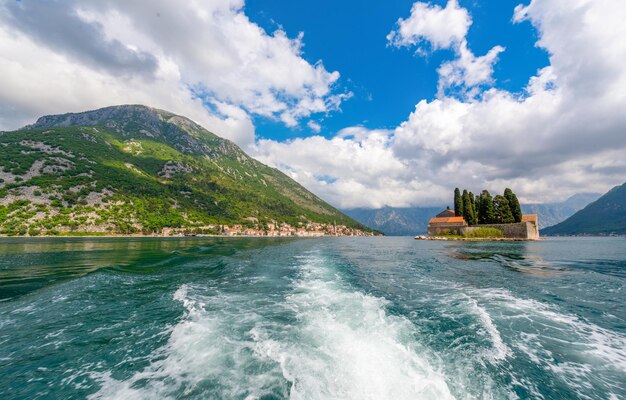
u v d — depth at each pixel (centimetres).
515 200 8631
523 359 725
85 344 820
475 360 711
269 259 3319
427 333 893
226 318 1033
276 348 763
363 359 700
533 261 3081
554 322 1019
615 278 1980
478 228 8644
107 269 2220
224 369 652
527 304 1259
